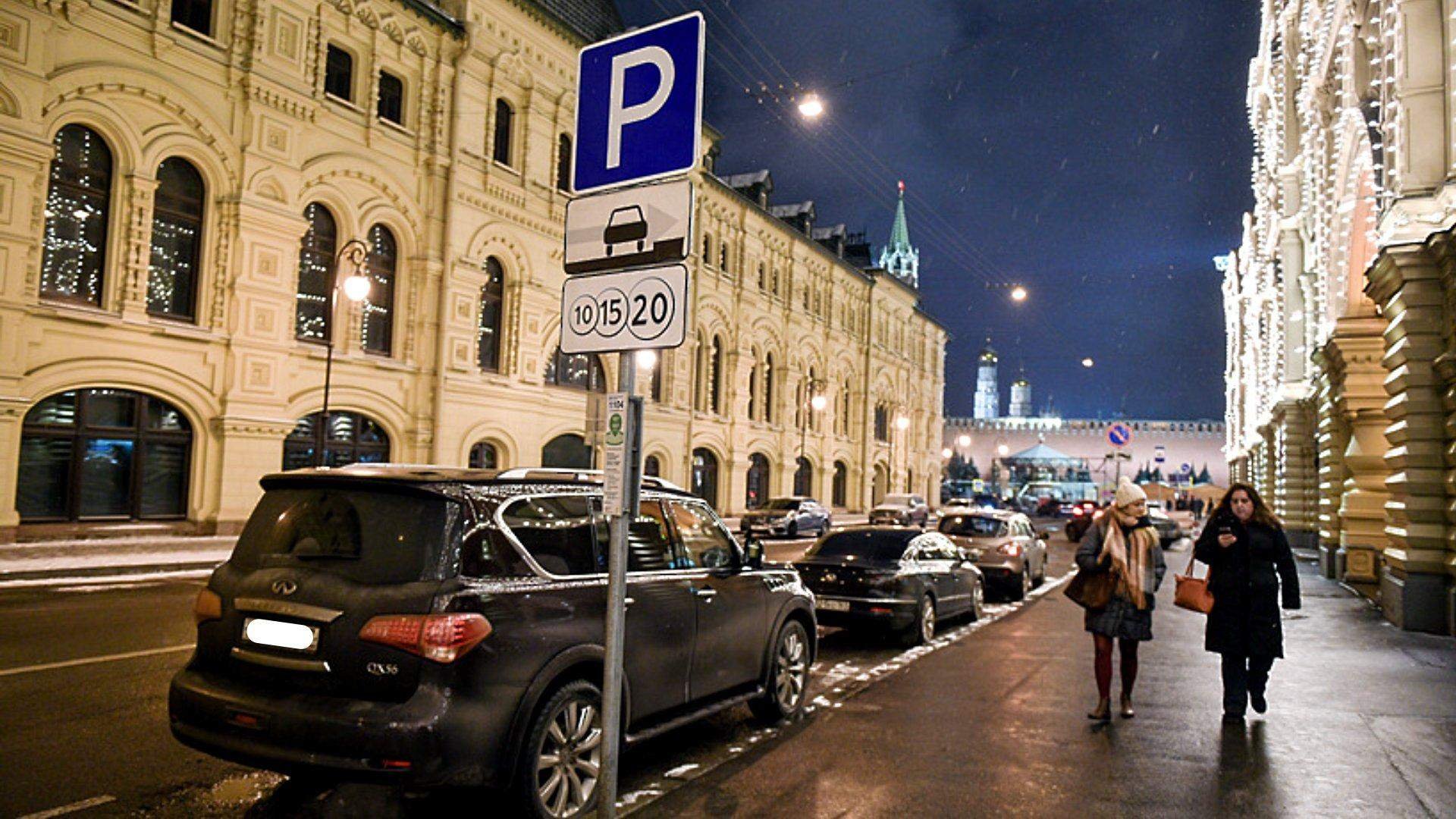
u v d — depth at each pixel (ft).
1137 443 293.43
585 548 17.47
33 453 52.24
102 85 54.24
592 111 14.32
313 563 15.14
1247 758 20.22
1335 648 34.17
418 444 73.87
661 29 13.66
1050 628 40.78
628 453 13.33
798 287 138.41
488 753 14.25
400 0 71.61
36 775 17.67
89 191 54.85
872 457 163.84
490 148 79.92
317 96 66.18
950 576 40.19
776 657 22.86
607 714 13.00
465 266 77.36
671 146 13.32
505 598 15.06
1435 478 37.99
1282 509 87.51
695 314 112.16
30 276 50.98
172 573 49.16
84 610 36.40
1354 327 51.55
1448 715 24.21
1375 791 18.07
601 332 13.79
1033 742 21.49
